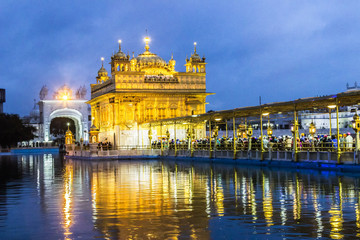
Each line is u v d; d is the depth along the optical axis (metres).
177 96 62.38
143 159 53.41
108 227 13.42
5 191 22.03
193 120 49.78
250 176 26.66
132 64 63.06
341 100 30.25
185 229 12.98
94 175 30.55
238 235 12.27
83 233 12.84
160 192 20.48
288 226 13.08
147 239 12.07
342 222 13.41
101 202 17.92
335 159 29.41
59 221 14.44
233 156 40.72
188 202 17.39
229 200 17.67
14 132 100.31
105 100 64.94
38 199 19.16
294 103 32.69
